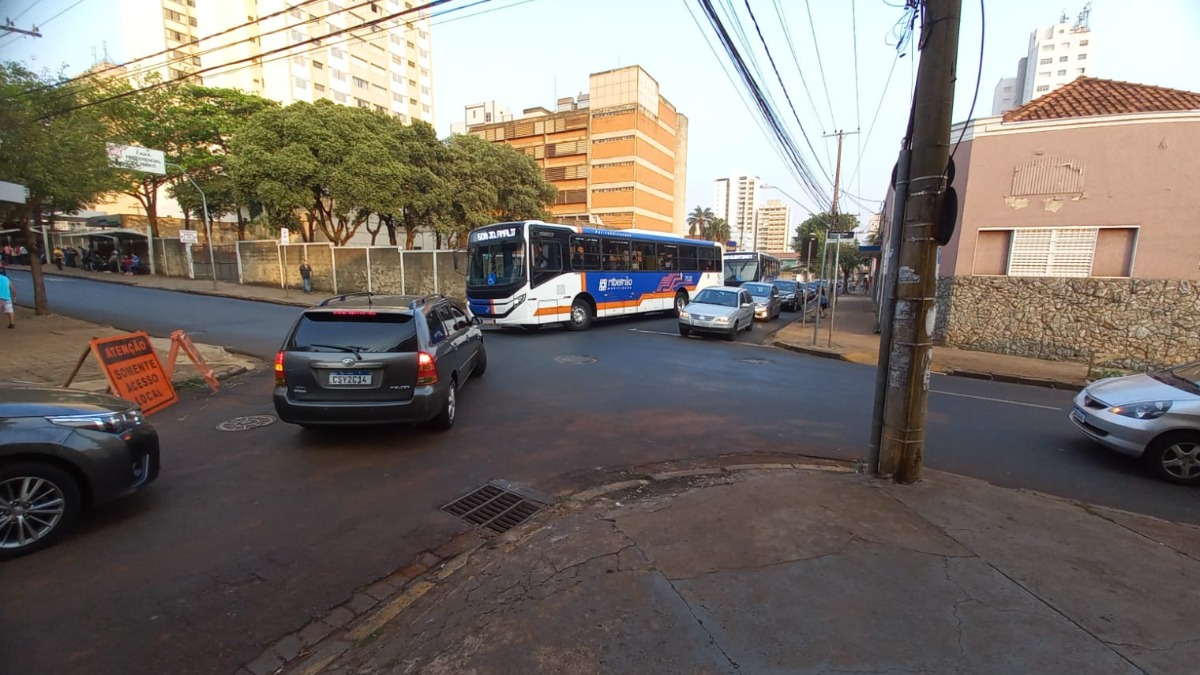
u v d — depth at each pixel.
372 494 4.63
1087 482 5.26
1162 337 12.01
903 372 4.39
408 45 66.19
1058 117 12.70
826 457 5.72
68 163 12.86
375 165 26.97
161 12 57.97
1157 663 2.40
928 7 4.07
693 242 21.31
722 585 2.97
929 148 4.14
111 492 3.90
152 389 7.18
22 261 39.03
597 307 16.47
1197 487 5.16
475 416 6.92
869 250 25.28
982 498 4.19
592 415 7.04
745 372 10.29
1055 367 11.85
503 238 14.57
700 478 4.97
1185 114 11.59
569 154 62.12
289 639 2.86
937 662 2.39
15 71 12.66
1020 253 13.34
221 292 24.36
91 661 2.65
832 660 2.39
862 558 3.25
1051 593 2.93
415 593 3.27
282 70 53.12
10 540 3.56
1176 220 11.83
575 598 2.88
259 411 7.06
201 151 32.84
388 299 6.43
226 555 3.65
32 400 3.81
